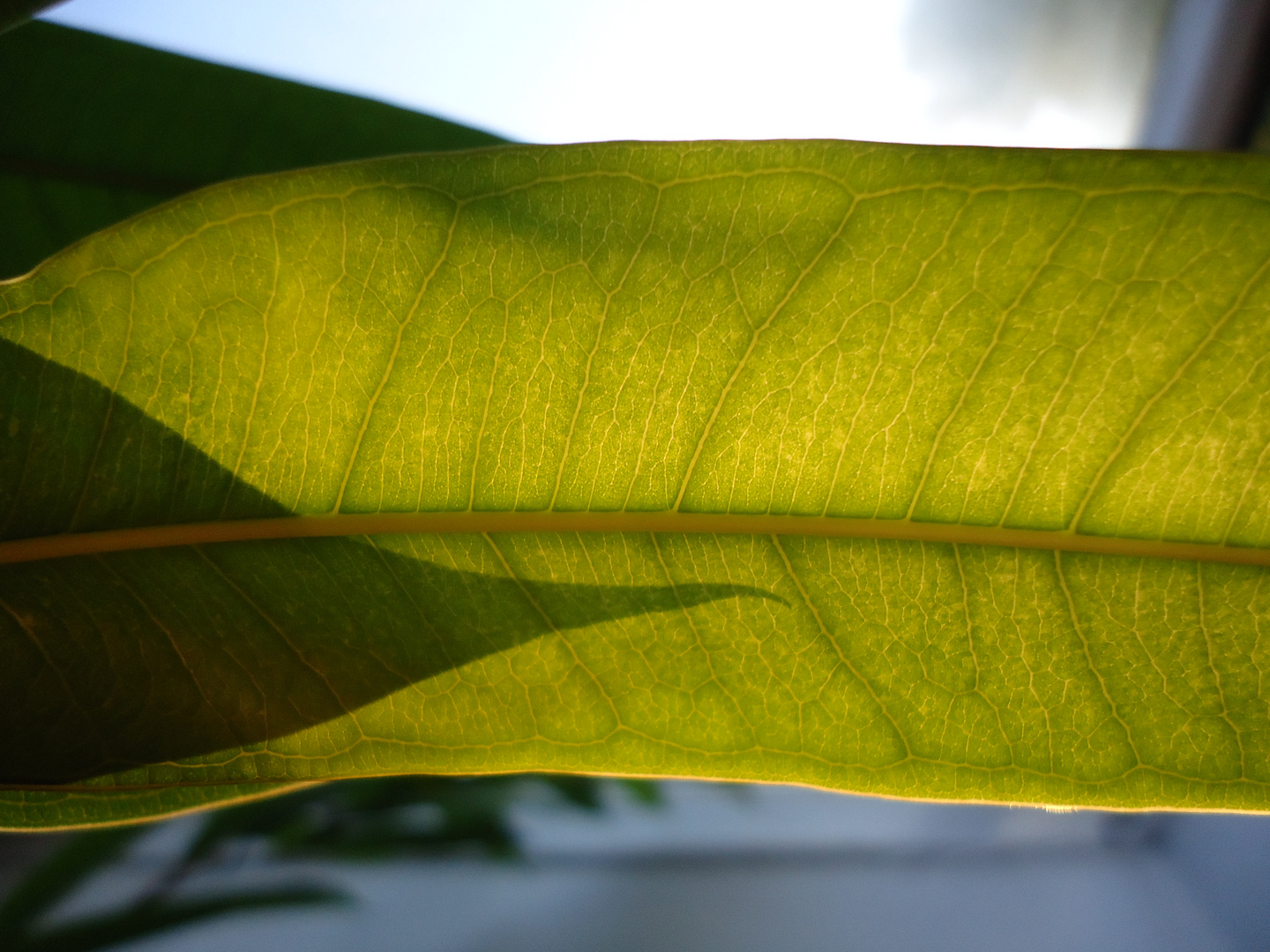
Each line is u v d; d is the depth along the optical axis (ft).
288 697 0.33
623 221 0.29
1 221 0.39
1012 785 0.32
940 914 2.46
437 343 0.30
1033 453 0.31
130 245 0.29
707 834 2.60
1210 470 0.30
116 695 0.32
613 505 0.32
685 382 0.31
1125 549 0.31
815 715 0.33
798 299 0.30
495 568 0.32
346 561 0.32
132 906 0.99
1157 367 0.29
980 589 0.32
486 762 0.33
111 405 0.30
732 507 0.32
